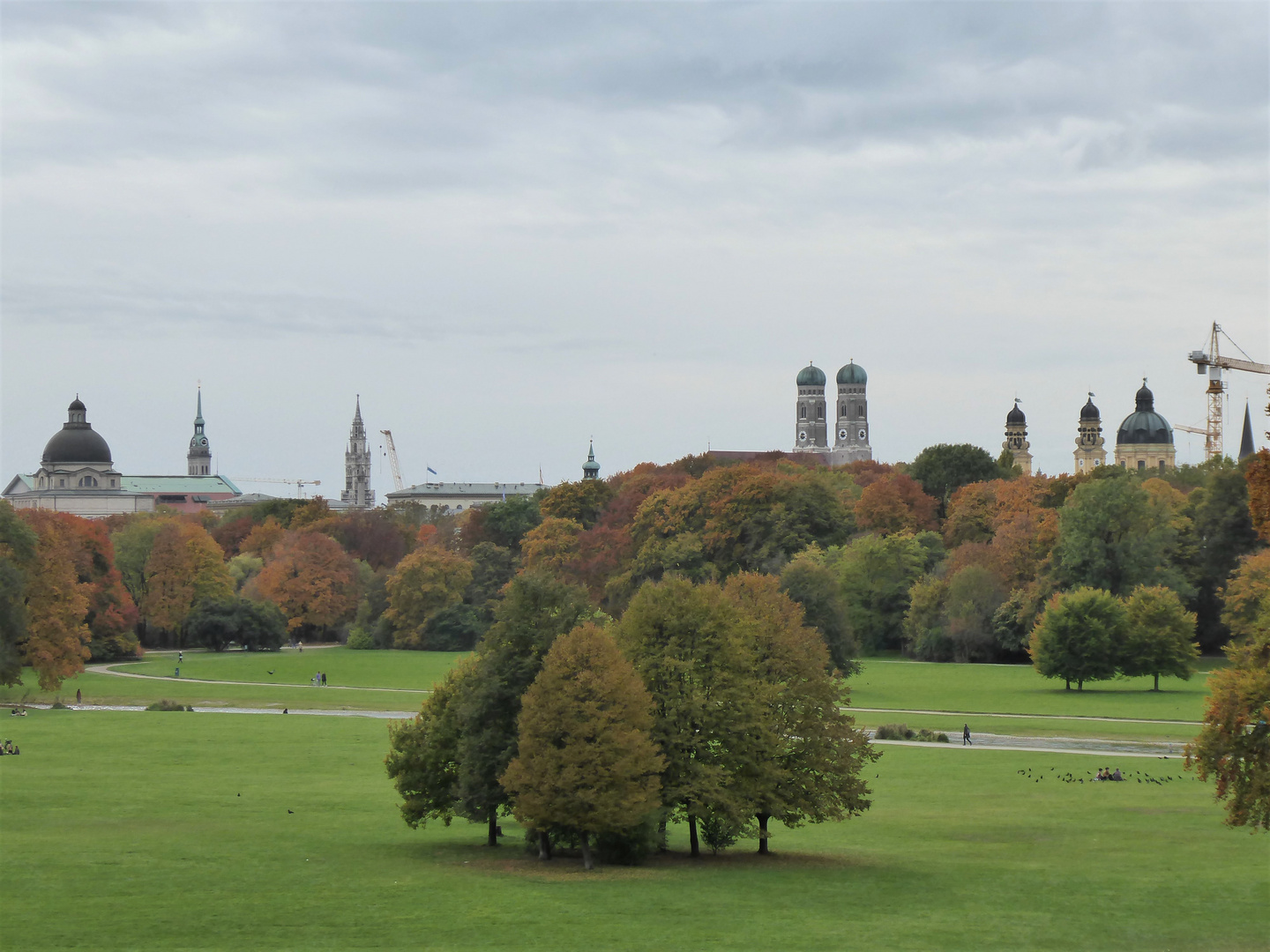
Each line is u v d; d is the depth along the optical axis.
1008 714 121.88
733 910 52.94
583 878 58.91
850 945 47.97
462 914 51.69
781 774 64.75
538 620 65.12
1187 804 77.50
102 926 49.50
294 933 48.81
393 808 75.69
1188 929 50.62
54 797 76.31
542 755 60.38
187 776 85.88
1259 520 55.34
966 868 61.16
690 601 66.50
